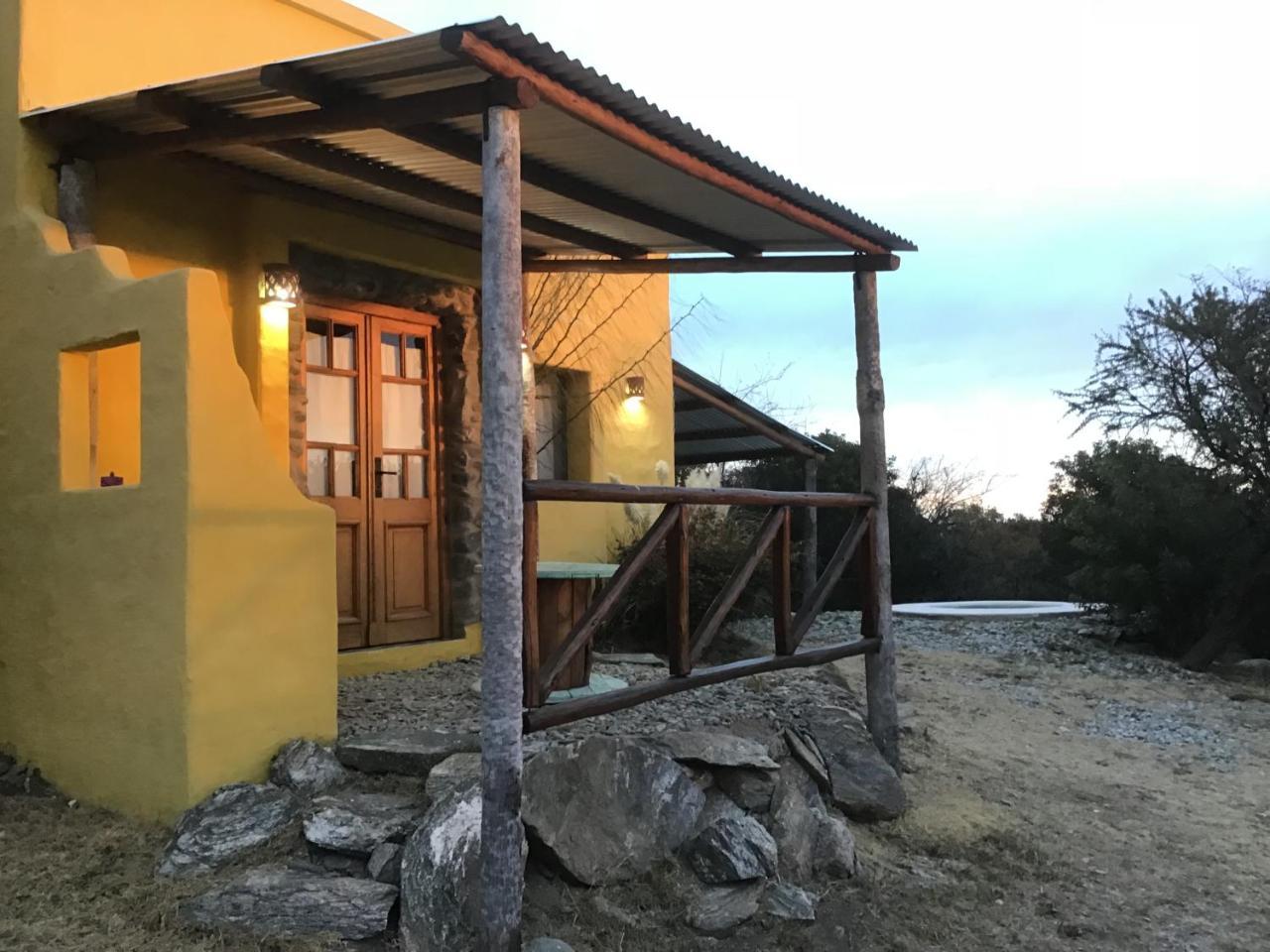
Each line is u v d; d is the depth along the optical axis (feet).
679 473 48.98
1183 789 19.92
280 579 13.79
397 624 21.12
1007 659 31.73
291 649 13.87
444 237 20.40
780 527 16.22
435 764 13.35
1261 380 32.60
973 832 16.51
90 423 15.49
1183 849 16.83
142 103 13.00
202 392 12.95
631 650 27.55
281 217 18.75
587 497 12.39
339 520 20.08
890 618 18.72
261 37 19.44
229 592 13.15
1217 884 15.56
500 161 10.82
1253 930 14.07
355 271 20.08
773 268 19.39
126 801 13.29
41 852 12.34
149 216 17.16
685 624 14.28
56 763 14.29
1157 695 27.78
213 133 13.69
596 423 29.30
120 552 13.47
